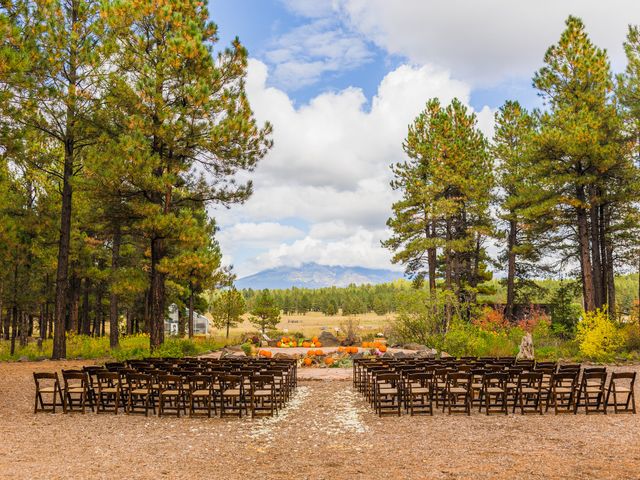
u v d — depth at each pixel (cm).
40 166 2319
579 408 1216
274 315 4572
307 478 679
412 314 2583
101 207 2162
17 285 2645
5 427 993
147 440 903
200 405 1280
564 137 2534
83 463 746
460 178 3294
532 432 956
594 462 739
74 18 2203
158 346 2130
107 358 2241
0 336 3712
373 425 1040
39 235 2481
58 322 2228
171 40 1948
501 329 2739
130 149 1869
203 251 2102
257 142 2172
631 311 2756
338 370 2083
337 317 11994
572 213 2955
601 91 2723
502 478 665
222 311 4603
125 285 2186
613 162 2555
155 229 2017
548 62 2872
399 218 3488
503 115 3669
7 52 1427
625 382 1619
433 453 807
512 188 3597
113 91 2036
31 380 1589
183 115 2025
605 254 3008
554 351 2378
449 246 3319
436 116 3647
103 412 1159
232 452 822
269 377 1133
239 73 2181
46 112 2116
